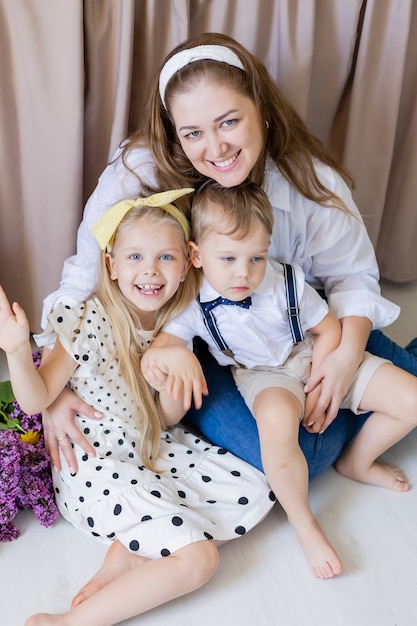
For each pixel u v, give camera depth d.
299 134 1.36
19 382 1.19
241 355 1.39
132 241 1.24
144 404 1.35
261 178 1.32
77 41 1.33
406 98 1.68
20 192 1.53
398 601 1.23
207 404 1.42
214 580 1.26
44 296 1.66
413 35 1.58
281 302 1.33
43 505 1.32
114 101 1.46
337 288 1.46
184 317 1.37
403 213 1.82
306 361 1.38
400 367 1.48
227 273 1.24
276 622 1.20
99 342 1.30
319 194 1.36
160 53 1.47
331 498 1.42
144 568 1.17
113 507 1.24
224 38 1.21
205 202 1.24
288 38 1.47
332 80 1.59
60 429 1.31
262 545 1.32
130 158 1.33
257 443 1.36
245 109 1.17
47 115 1.42
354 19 1.50
